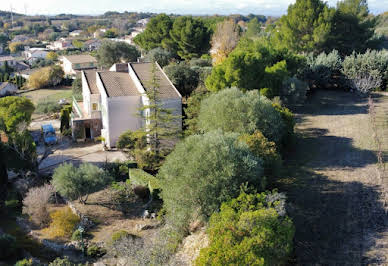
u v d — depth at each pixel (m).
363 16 74.00
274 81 50.38
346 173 31.48
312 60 63.25
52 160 41.81
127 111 43.62
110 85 45.25
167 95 42.38
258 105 34.50
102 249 25.55
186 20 81.75
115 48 83.88
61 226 28.50
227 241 17.89
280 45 70.25
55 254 25.66
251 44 62.06
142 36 88.12
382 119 46.19
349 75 59.66
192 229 24.83
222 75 47.62
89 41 197.38
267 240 18.12
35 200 30.31
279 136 34.66
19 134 38.03
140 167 37.50
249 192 22.72
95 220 29.73
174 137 38.41
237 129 32.81
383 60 58.06
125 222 29.34
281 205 20.97
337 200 26.81
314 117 49.12
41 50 163.12
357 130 42.88
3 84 88.75
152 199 32.00
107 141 44.62
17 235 28.25
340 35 67.75
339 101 56.28
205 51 82.50
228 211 20.30
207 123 34.72
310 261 20.34
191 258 21.56
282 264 19.61
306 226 23.69
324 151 37.19
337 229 23.19
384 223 23.47
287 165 33.81
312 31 67.56
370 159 34.44
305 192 28.25
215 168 23.45
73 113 51.16
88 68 112.31
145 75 46.84
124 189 33.91
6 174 36.78
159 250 21.84
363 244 21.48
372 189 28.20
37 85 94.69
